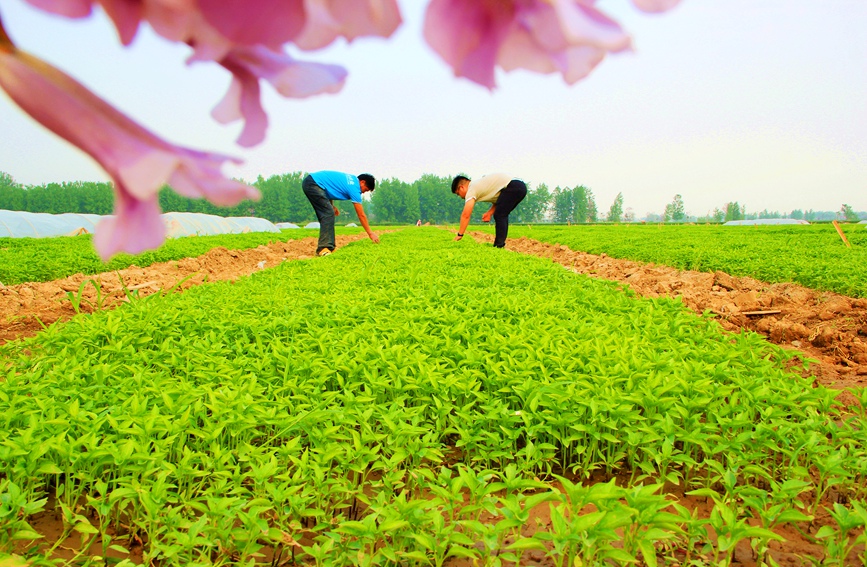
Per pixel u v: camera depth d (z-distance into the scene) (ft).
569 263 49.57
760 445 8.98
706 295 25.17
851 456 8.50
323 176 42.22
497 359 12.85
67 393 9.78
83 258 33.86
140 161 1.32
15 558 5.49
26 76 1.36
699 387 10.09
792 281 28.60
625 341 13.03
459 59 1.43
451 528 6.55
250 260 50.90
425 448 8.45
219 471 7.66
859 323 19.21
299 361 11.82
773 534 6.11
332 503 8.27
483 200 45.80
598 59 1.46
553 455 8.96
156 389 9.80
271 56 1.64
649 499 6.37
